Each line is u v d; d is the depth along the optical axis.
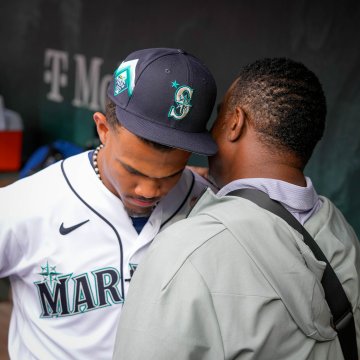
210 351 1.20
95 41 4.71
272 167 1.35
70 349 1.53
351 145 3.35
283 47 3.61
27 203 1.54
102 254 1.53
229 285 1.20
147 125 1.30
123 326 1.25
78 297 1.52
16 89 5.47
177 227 1.27
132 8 4.43
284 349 1.23
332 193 3.47
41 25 5.14
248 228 1.24
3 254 1.53
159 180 1.37
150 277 1.24
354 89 3.29
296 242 1.27
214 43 3.98
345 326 1.31
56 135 5.17
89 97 4.81
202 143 1.34
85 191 1.54
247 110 1.36
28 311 1.58
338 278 1.32
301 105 1.33
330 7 3.35
